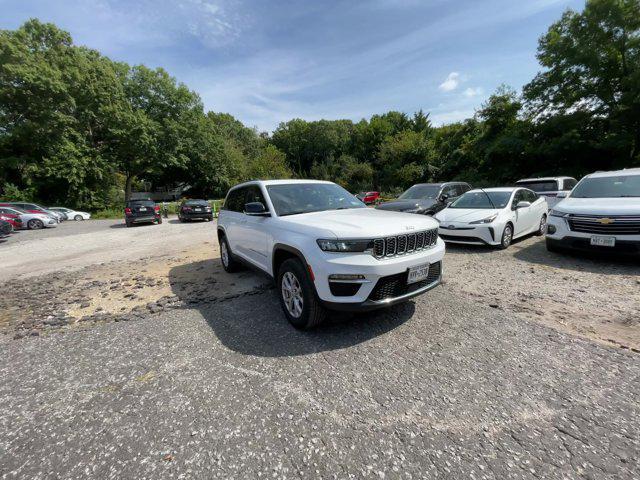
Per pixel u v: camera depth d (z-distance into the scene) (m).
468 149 28.83
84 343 3.26
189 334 3.35
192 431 1.99
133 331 3.49
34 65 25.02
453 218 7.04
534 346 2.84
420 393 2.27
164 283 5.39
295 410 2.15
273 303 4.16
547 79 20.33
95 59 30.34
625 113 17.34
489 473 1.62
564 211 5.70
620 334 3.01
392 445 1.83
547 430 1.89
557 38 19.56
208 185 39.31
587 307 3.66
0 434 2.02
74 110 27.42
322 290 2.92
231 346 3.05
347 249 2.88
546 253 6.32
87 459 1.80
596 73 18.02
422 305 3.85
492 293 4.23
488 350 2.80
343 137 63.66
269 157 46.12
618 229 5.03
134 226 16.95
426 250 3.31
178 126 32.59
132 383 2.53
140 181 41.78
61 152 25.75
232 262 5.67
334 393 2.30
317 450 1.81
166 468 1.73
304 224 3.31
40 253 9.34
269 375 2.55
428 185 10.64
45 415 2.19
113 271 6.51
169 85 32.56
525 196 7.95
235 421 2.06
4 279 6.26
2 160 24.95
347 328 3.33
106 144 29.98
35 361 2.94
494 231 6.51
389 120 52.09
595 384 2.29
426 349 2.86
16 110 25.98
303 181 4.82
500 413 2.04
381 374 2.51
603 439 1.80
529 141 21.64
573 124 19.11
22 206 18.47
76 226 18.39
